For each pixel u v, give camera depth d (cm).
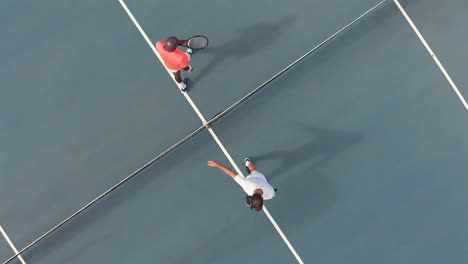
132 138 866
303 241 882
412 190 895
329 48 896
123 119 866
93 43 870
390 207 893
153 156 866
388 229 891
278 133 886
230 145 877
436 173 897
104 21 874
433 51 904
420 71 901
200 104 877
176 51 753
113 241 857
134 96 870
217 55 885
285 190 884
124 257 857
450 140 898
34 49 865
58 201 853
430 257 891
